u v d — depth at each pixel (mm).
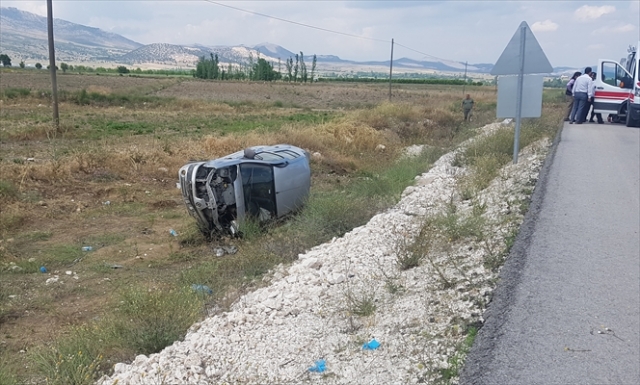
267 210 12133
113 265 10500
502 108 12062
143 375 5375
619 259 6922
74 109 42656
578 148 15789
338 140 24031
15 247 11492
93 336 6812
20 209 13617
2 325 7984
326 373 4832
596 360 4590
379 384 4484
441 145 23266
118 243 11977
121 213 14242
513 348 4773
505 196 10266
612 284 6133
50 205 14312
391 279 6969
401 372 4598
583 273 6438
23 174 15562
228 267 9609
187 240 11945
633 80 21922
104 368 6141
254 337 5871
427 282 6543
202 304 7547
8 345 7367
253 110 47750
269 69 121625
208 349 5742
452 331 5145
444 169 15391
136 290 7984
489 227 8258
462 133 25234
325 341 5488
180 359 5605
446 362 4645
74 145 23000
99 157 17922
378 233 9148
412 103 49750
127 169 17797
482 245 7457
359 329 5688
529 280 6195
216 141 21359
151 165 18234
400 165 17062
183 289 8078
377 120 30078
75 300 8914
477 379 4336
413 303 5973
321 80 132625
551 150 14844
